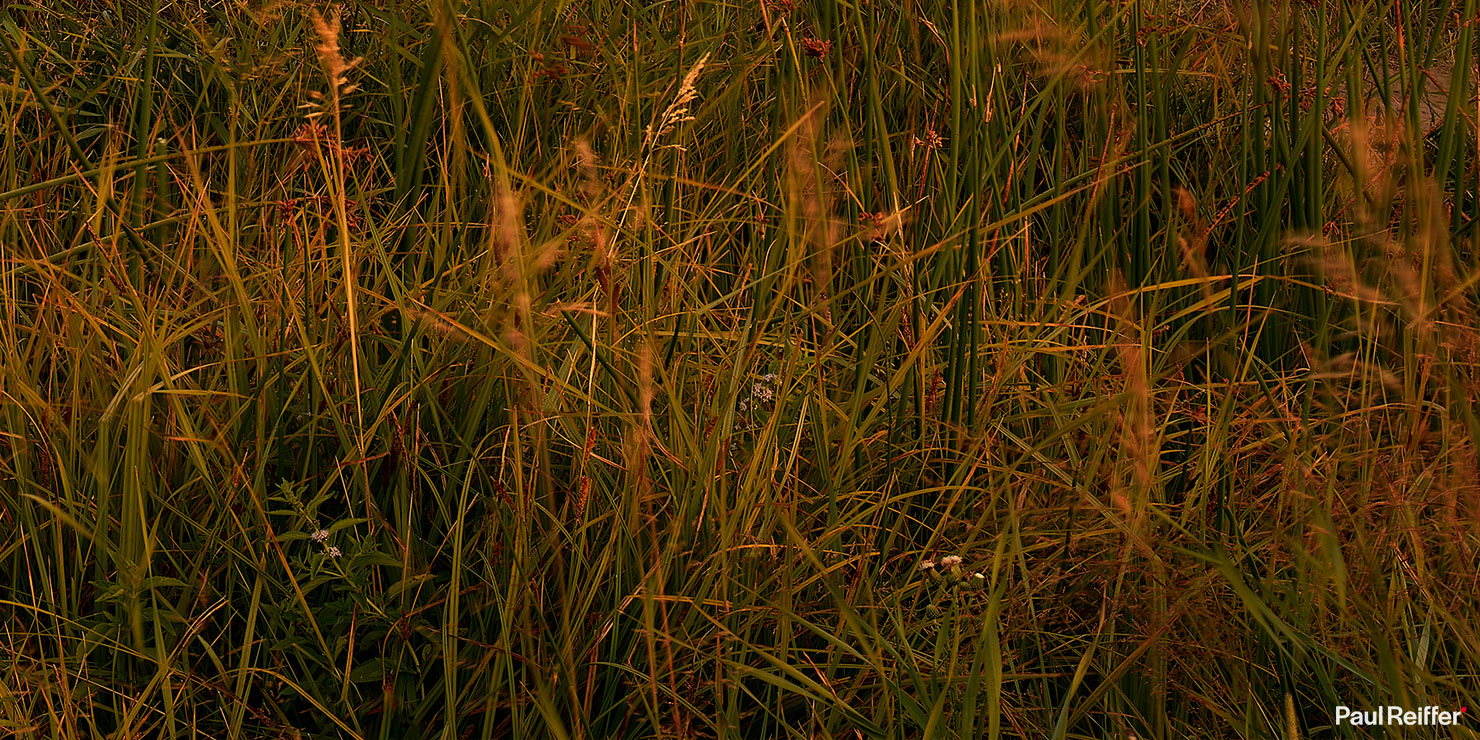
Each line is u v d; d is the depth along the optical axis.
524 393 1.63
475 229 1.88
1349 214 1.92
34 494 1.58
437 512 1.66
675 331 1.58
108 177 1.62
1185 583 1.59
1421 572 1.57
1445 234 1.72
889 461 1.65
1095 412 1.66
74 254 1.74
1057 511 1.66
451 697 1.50
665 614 1.49
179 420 1.57
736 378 1.60
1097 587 1.63
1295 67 1.80
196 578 1.55
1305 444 1.69
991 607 1.45
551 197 1.78
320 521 1.63
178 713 1.55
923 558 1.66
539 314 1.63
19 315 1.71
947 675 1.53
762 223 1.80
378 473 1.63
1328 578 1.56
